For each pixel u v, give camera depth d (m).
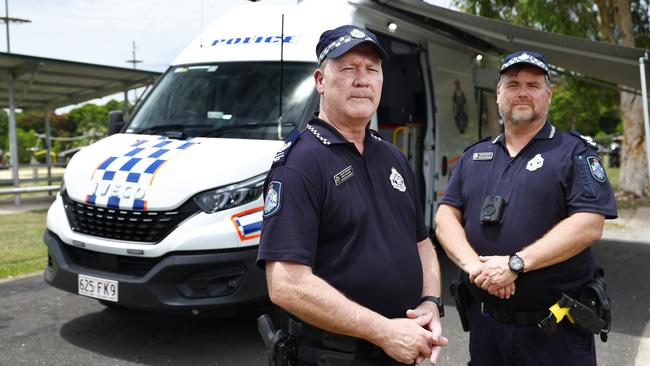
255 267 3.79
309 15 5.24
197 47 5.42
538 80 2.60
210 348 4.07
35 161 32.59
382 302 1.91
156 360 3.86
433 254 2.30
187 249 3.67
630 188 13.34
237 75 4.94
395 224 1.99
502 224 2.59
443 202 2.90
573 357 2.50
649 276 6.33
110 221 3.86
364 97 1.95
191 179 3.79
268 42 5.11
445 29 6.56
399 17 5.79
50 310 4.87
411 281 1.98
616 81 7.67
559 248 2.41
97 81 12.09
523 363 2.56
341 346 1.90
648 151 4.33
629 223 9.98
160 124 4.79
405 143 6.27
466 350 4.16
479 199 2.70
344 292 1.87
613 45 4.82
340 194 1.87
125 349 4.04
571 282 2.51
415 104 6.41
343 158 1.92
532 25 12.06
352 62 1.95
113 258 3.85
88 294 3.88
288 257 1.78
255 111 4.63
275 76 4.84
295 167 1.85
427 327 1.98
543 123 2.66
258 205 3.88
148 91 5.28
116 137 4.69
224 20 5.57
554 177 2.52
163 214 3.75
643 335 4.48
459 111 6.97
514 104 2.61
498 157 2.72
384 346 1.81
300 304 1.77
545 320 2.44
